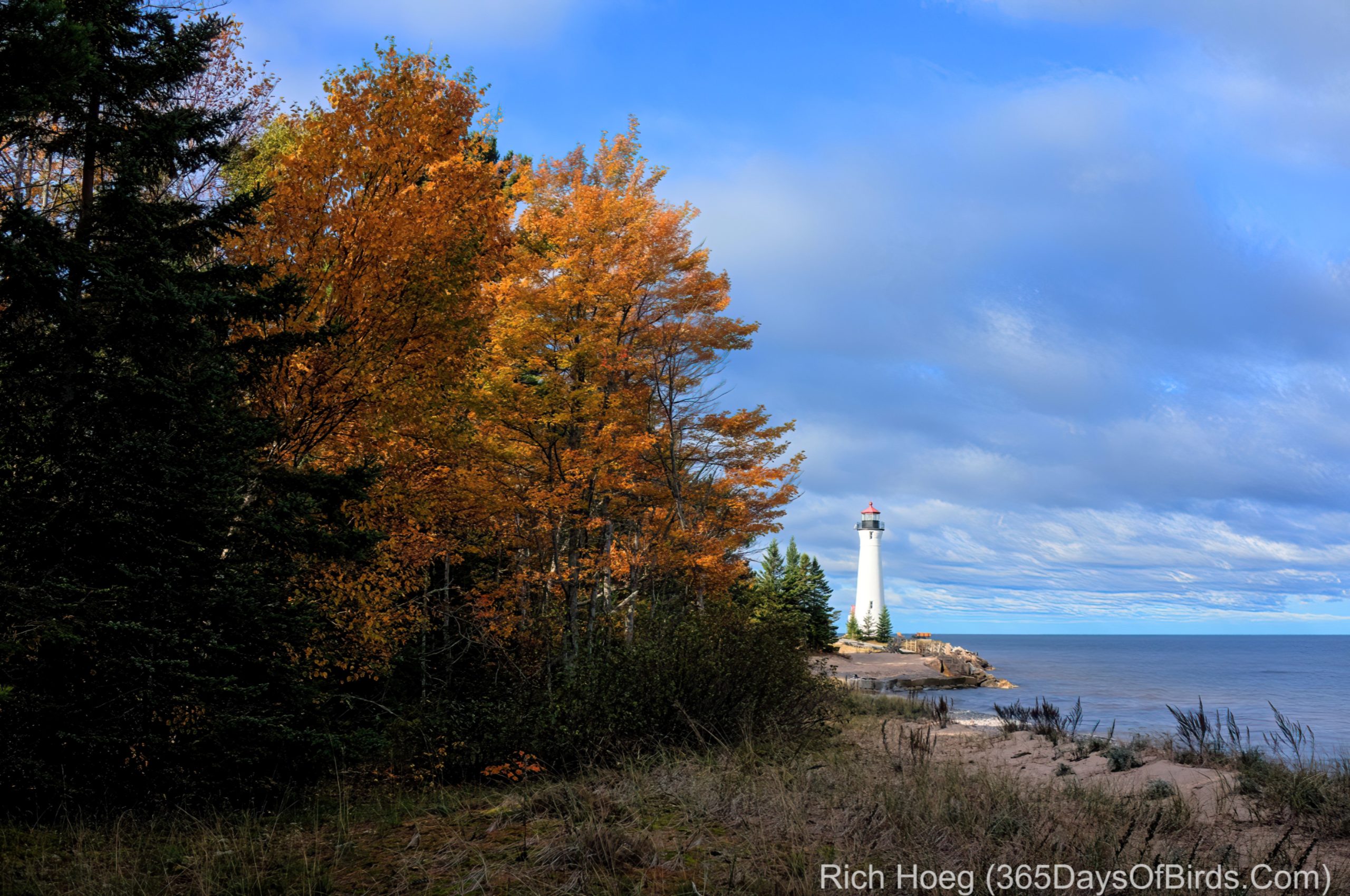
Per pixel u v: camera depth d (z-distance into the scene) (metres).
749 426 19.89
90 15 8.66
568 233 15.90
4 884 4.96
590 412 14.99
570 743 9.36
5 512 6.79
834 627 49.56
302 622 8.47
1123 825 6.04
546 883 4.69
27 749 6.77
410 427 11.59
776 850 5.29
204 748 7.50
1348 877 4.83
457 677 15.10
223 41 14.65
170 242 8.37
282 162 10.67
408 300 10.33
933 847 5.25
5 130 7.94
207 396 7.81
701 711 10.41
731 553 20.48
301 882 4.89
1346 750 11.40
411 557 12.27
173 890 4.97
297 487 9.17
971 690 41.47
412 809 7.38
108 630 6.93
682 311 19.05
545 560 16.48
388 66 10.79
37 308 7.19
